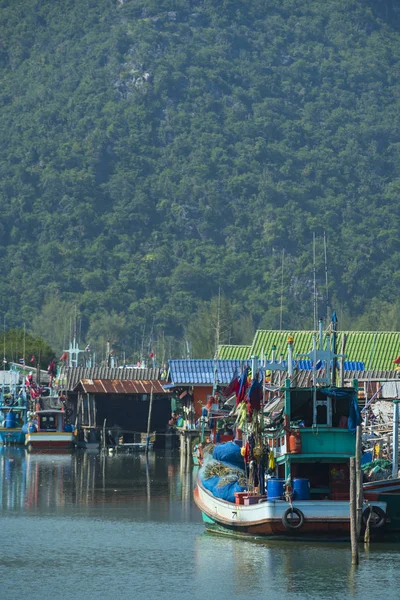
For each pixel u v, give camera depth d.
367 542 81.25
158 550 83.94
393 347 195.50
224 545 85.00
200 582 73.50
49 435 186.62
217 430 132.88
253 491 86.50
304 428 81.31
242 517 84.00
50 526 96.12
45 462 162.00
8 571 77.44
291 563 77.12
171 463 162.00
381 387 105.12
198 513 104.19
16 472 145.00
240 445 96.19
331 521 80.25
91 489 124.38
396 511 81.31
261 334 198.50
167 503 111.75
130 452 185.50
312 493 83.50
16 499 115.00
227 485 90.31
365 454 93.56
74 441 192.25
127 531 93.12
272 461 84.12
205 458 105.25
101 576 75.62
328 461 81.44
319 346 87.12
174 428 188.50
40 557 82.19
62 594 71.06
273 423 85.62
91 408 197.25
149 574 75.94
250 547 83.12
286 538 81.69
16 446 198.12
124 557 81.69
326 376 84.94
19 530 94.00
